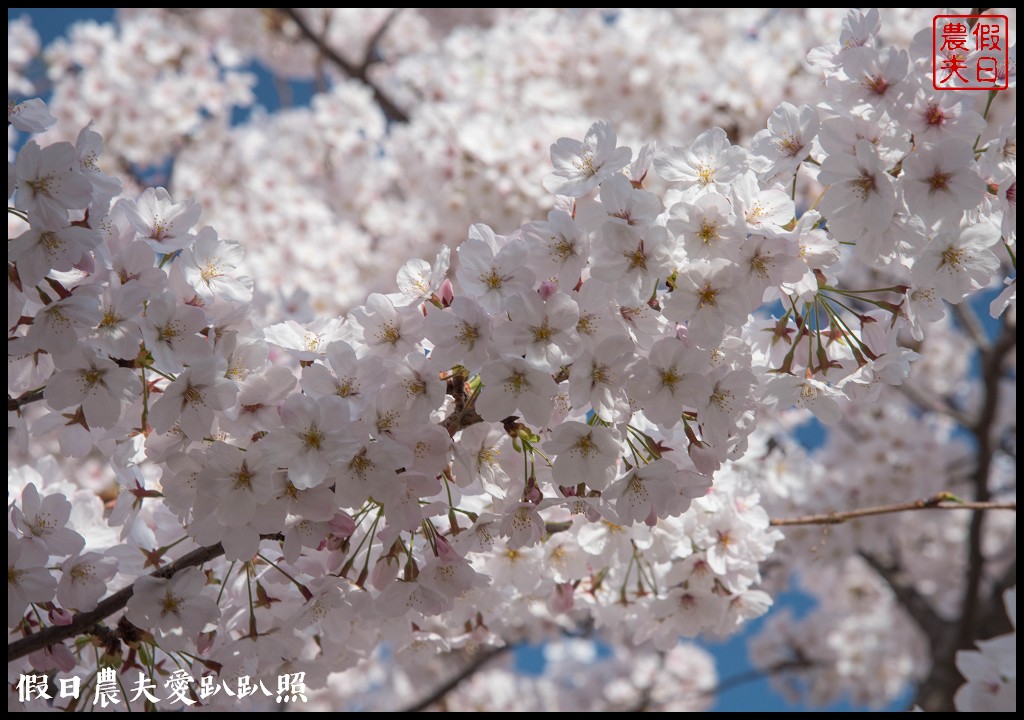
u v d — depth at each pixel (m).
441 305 2.27
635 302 2.07
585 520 2.80
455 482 2.24
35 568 2.39
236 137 8.25
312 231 7.48
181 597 2.40
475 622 3.14
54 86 7.83
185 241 2.39
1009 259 2.36
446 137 6.82
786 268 2.15
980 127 2.20
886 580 7.72
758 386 2.41
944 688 6.64
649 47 7.77
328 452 2.07
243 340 2.29
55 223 2.13
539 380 2.07
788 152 2.27
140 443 2.45
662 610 3.02
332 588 2.41
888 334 2.40
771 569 7.17
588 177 2.29
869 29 2.41
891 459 7.27
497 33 8.02
